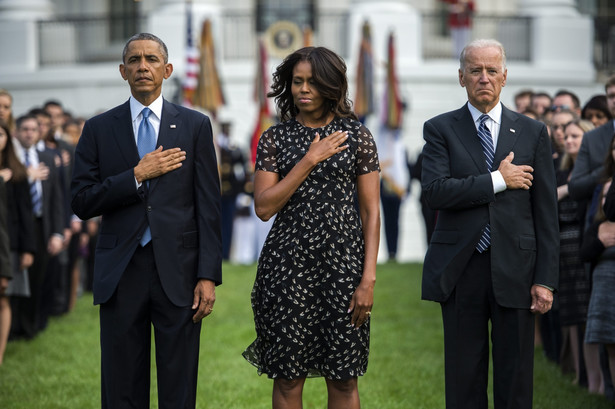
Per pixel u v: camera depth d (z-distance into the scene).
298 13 86.56
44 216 34.91
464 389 19.98
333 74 19.42
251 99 78.31
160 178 19.81
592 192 25.92
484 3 89.81
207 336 36.47
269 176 19.64
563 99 34.34
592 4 94.38
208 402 27.17
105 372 19.75
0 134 31.42
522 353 19.81
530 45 84.00
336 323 19.02
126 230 19.70
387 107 65.12
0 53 85.06
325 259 19.11
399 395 27.83
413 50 80.81
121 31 88.62
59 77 81.56
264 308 19.33
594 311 23.94
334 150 19.11
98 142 20.27
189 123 20.25
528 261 19.92
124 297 19.61
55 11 90.81
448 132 20.67
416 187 77.44
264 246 19.59
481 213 19.98
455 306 20.11
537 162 20.27
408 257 77.38
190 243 19.94
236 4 86.44
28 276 35.09
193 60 61.03
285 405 19.39
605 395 26.67
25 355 33.44
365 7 81.25
